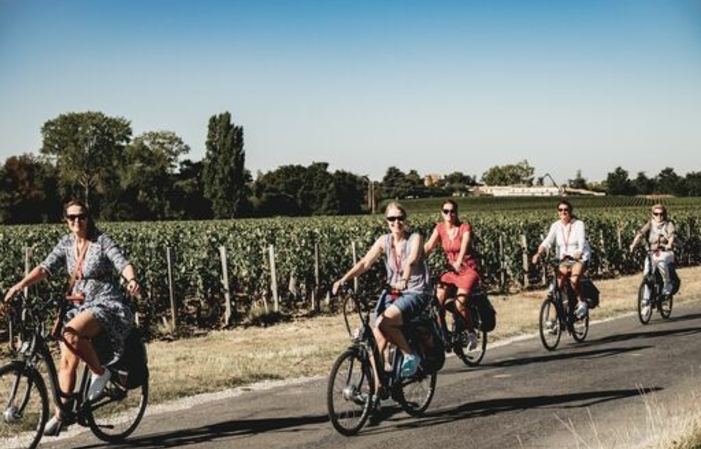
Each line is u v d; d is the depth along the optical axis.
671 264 12.76
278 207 113.38
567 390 7.77
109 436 6.09
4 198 87.25
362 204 122.25
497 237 21.64
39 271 5.92
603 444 5.75
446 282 9.02
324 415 6.91
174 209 97.88
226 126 106.31
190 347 11.94
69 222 5.87
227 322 14.74
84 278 5.89
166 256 14.95
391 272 6.68
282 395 7.79
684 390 7.63
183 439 6.15
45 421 5.77
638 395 7.47
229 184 105.69
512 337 11.58
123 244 16.88
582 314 10.60
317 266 17.12
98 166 97.12
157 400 7.50
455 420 6.68
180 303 15.73
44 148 95.81
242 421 6.72
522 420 6.64
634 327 12.27
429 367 6.86
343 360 6.21
